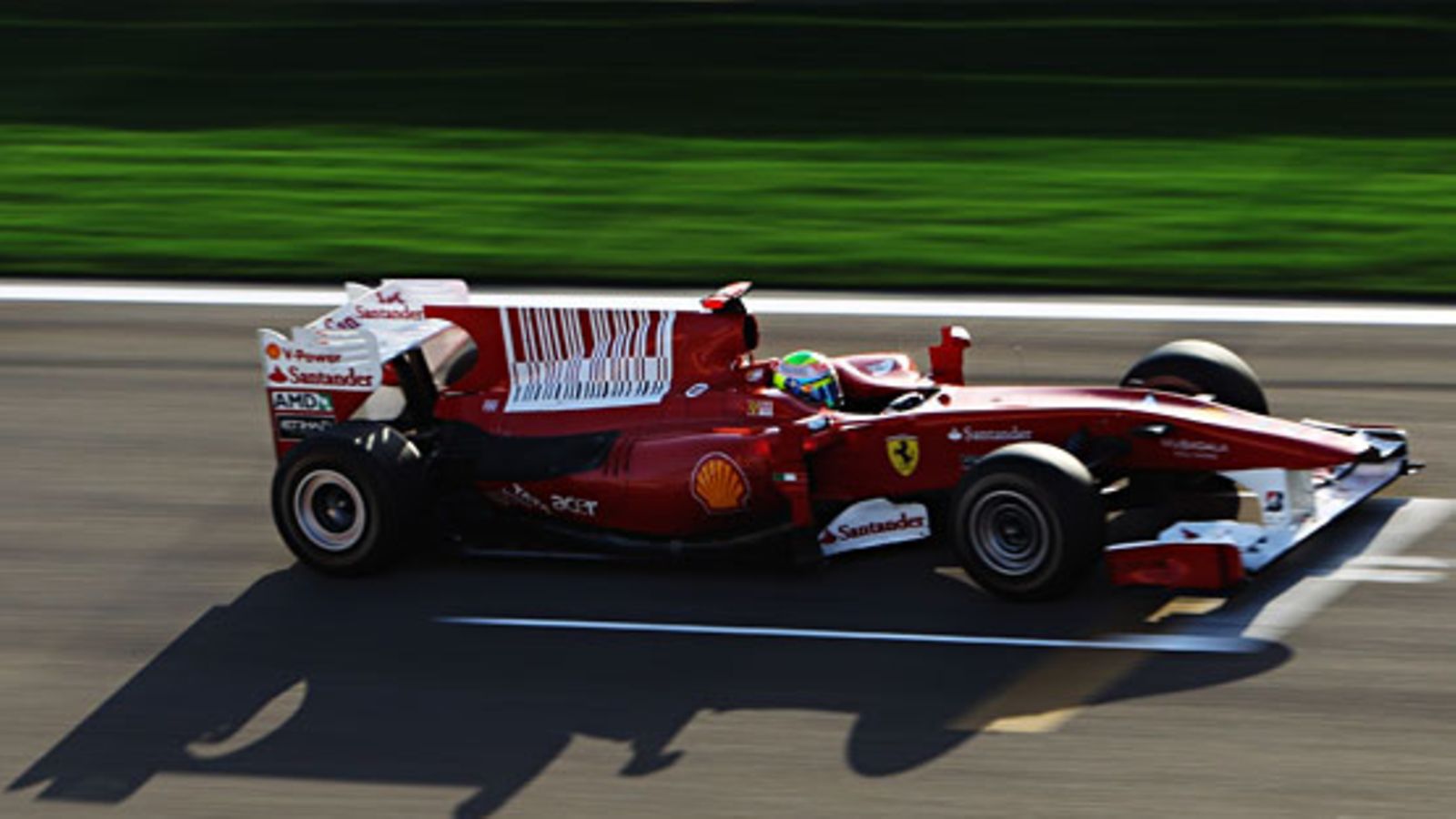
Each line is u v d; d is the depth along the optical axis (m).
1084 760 27.03
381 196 69.06
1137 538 34.62
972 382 46.91
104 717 30.17
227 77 86.06
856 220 64.06
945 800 26.09
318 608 34.22
